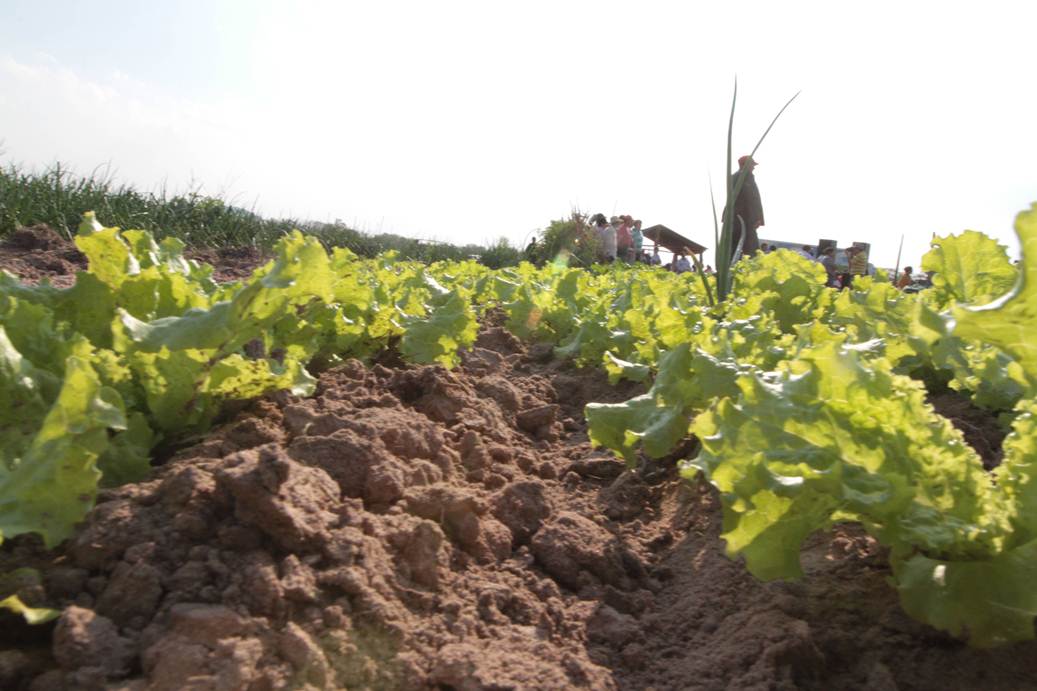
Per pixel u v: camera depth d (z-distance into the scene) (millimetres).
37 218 11453
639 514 3363
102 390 2314
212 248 14266
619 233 22594
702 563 2840
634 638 2439
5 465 2250
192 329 2799
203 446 2717
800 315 5723
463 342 4668
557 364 5969
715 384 2990
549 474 3662
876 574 2463
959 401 4121
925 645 2170
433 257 21594
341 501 2439
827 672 2176
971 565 2018
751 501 2072
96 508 2176
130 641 1831
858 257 17406
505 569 2643
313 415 3020
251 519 2109
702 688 2188
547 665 2127
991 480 2090
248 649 1800
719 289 7219
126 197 13555
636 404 3326
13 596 1803
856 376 2113
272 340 3535
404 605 2189
